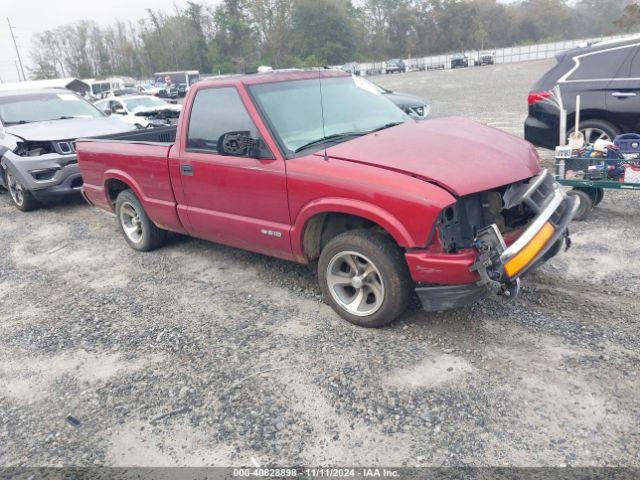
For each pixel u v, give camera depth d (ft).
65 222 26.86
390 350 12.46
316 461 9.42
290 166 13.71
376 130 15.38
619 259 16.12
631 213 20.01
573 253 16.87
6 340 14.88
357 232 12.94
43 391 12.33
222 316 15.05
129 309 16.07
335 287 13.92
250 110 14.70
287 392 11.32
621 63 23.30
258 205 14.88
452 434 9.70
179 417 10.91
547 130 25.22
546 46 215.31
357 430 10.04
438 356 12.03
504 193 12.56
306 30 268.21
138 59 369.30
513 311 13.62
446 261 11.62
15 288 18.70
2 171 29.86
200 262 19.33
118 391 12.00
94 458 10.07
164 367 12.73
